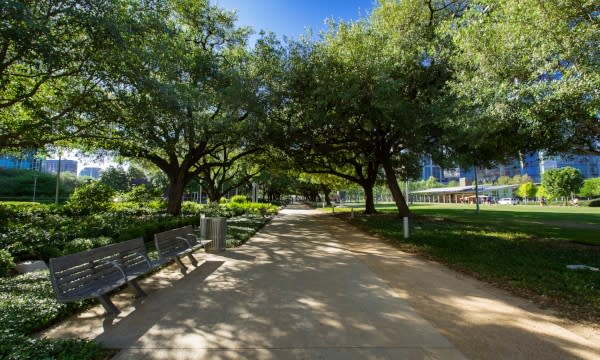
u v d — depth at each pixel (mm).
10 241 7758
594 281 6074
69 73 9641
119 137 13695
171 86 11125
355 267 7461
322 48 13945
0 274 6082
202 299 5191
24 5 7164
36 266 6898
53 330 4039
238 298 5230
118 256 5496
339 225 18250
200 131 14711
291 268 7344
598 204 46250
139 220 13836
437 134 13852
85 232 9617
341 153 22750
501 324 4250
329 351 3469
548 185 57812
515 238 11500
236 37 19141
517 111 7852
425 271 7113
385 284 6066
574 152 10148
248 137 15617
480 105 9344
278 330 3998
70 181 65375
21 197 54750
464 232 13047
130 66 10000
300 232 14641
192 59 15281
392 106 11812
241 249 9891
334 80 12805
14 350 3104
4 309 4152
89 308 4812
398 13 13828
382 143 18234
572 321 4375
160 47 11375
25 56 8141
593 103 6391
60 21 8516
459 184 116250
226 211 23828
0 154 14383
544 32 6859
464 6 14156
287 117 15758
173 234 7473
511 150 10984
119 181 58375
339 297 5281
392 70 12391
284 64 14305
